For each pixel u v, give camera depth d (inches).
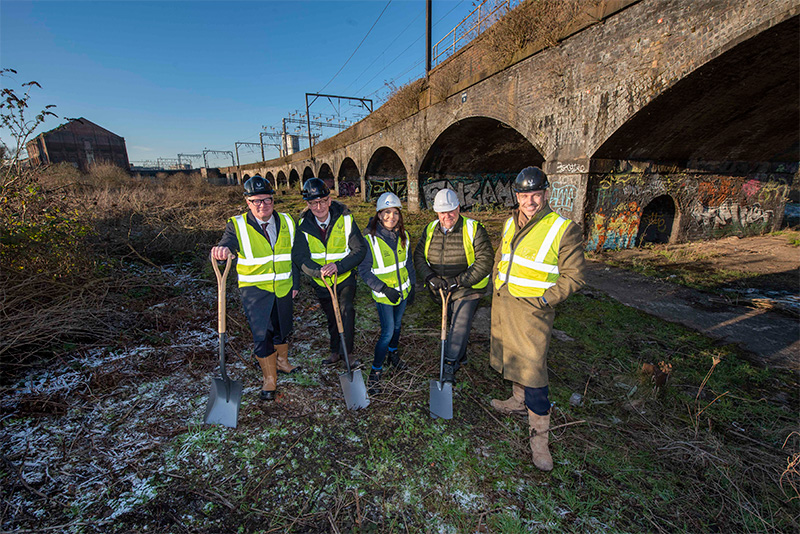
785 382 112.5
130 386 105.5
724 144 286.0
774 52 162.9
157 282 186.7
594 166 254.1
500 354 88.3
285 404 98.3
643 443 85.7
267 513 67.1
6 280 126.2
